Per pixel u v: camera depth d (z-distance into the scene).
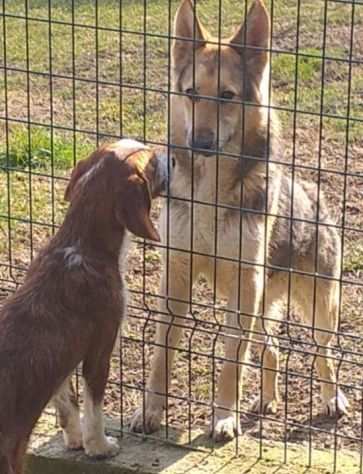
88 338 4.86
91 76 11.05
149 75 11.08
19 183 8.58
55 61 11.47
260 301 5.93
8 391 4.56
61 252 4.91
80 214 4.94
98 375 5.01
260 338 6.07
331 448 5.40
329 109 10.23
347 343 6.51
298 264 6.10
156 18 12.51
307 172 8.91
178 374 6.19
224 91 5.95
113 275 4.94
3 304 4.85
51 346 4.70
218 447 5.24
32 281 4.84
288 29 12.27
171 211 5.79
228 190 5.80
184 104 5.97
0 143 9.23
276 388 5.95
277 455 5.16
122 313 5.00
